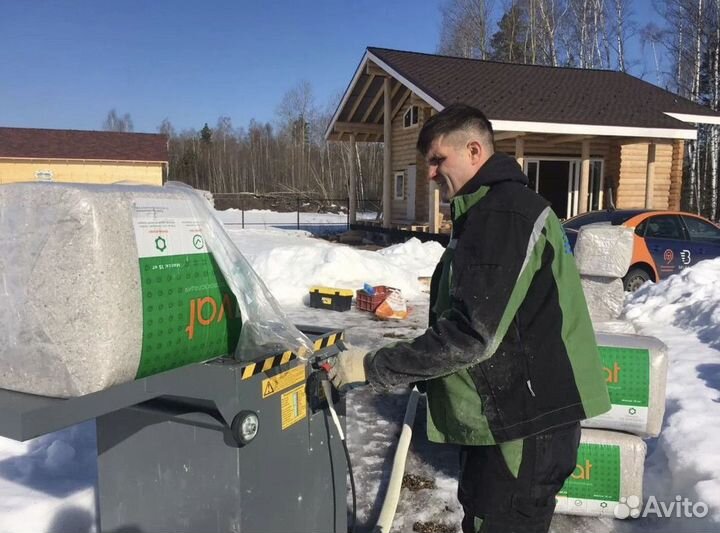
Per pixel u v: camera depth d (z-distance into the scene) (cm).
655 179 1727
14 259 159
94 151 2702
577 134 1345
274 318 210
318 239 1945
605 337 315
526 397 172
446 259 189
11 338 162
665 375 302
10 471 323
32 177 2594
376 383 184
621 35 3488
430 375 173
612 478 302
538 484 180
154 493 199
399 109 1942
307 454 214
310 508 218
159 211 174
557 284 173
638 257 888
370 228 1909
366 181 5178
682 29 3136
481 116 191
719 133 2908
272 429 196
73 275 153
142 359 166
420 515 308
